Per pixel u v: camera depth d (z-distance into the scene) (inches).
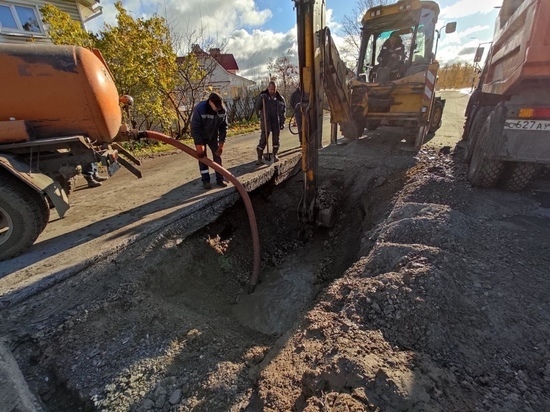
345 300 90.0
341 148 268.1
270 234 180.5
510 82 121.6
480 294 79.5
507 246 101.8
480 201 137.2
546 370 59.6
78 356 81.4
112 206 151.4
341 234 175.8
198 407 69.8
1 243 102.0
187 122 437.1
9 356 76.1
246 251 160.9
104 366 79.4
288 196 205.0
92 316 92.0
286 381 68.1
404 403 52.2
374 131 330.6
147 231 119.4
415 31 240.2
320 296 104.2
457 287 81.0
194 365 81.7
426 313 72.2
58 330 86.0
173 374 78.7
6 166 94.7
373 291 82.4
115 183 196.2
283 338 87.7
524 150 125.3
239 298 136.9
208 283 131.3
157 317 95.2
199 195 157.4
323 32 144.3
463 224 113.2
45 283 89.9
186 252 129.2
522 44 114.0
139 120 380.5
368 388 55.6
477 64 292.5
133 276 106.5
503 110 127.0
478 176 147.1
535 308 74.6
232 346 91.0
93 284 99.0
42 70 98.9
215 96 142.3
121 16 323.3
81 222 133.4
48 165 111.1
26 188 102.9
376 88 238.5
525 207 131.5
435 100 293.0
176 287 118.1
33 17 341.1
